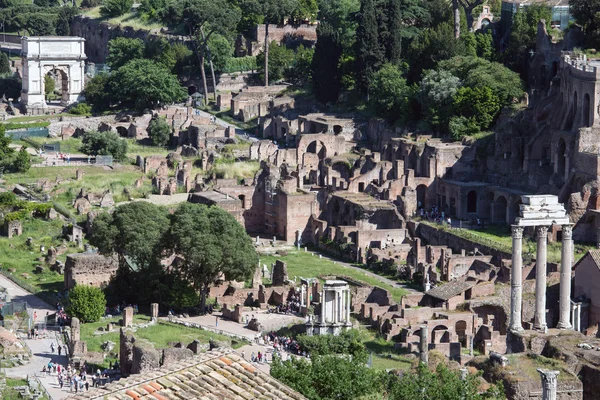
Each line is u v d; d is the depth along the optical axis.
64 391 194.62
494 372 147.62
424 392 134.38
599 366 152.88
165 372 97.00
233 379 96.31
